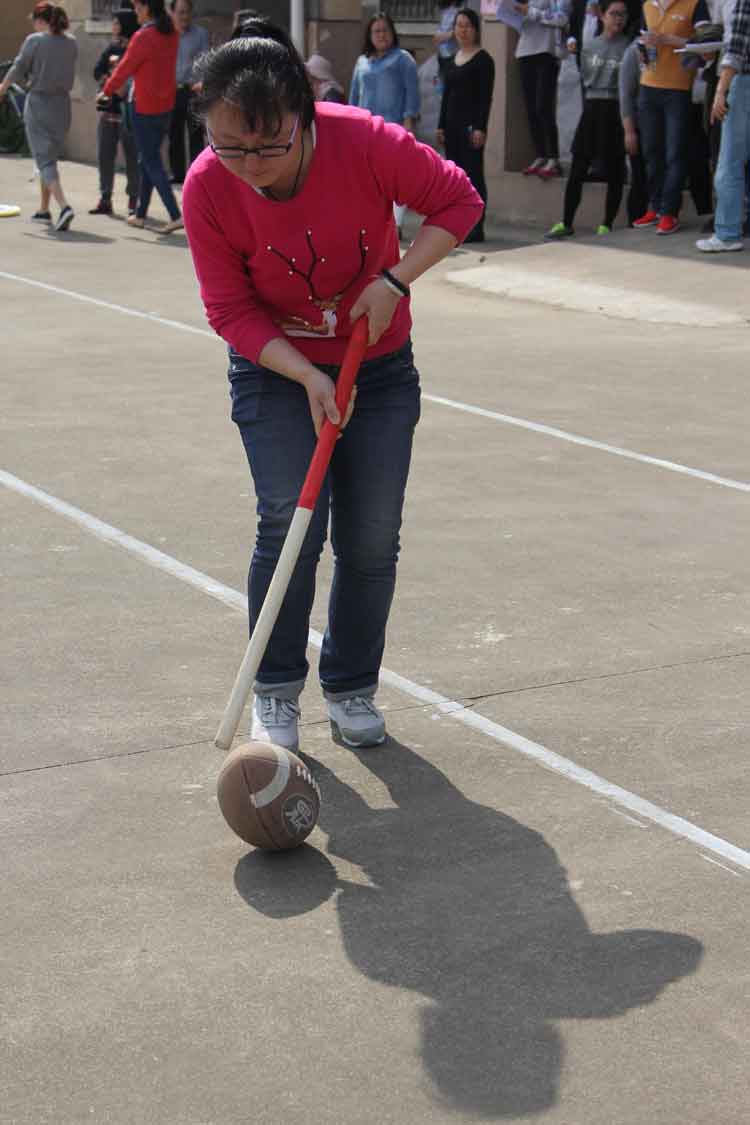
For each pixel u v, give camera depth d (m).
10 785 4.83
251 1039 3.58
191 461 8.63
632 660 5.88
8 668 5.73
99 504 7.81
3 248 17.02
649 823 4.63
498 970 3.87
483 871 4.36
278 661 5.02
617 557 7.07
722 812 4.70
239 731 5.23
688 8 15.66
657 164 16.44
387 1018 3.67
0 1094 3.38
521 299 14.27
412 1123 3.29
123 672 5.71
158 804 4.73
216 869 4.36
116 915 4.11
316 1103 3.36
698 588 6.68
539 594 6.56
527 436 9.23
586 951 3.96
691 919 4.11
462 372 11.03
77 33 25.27
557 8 18.06
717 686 5.64
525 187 19.09
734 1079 3.45
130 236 18.14
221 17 23.11
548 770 4.97
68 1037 3.58
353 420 4.78
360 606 5.03
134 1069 3.47
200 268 4.63
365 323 4.52
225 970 3.86
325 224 4.43
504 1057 3.52
